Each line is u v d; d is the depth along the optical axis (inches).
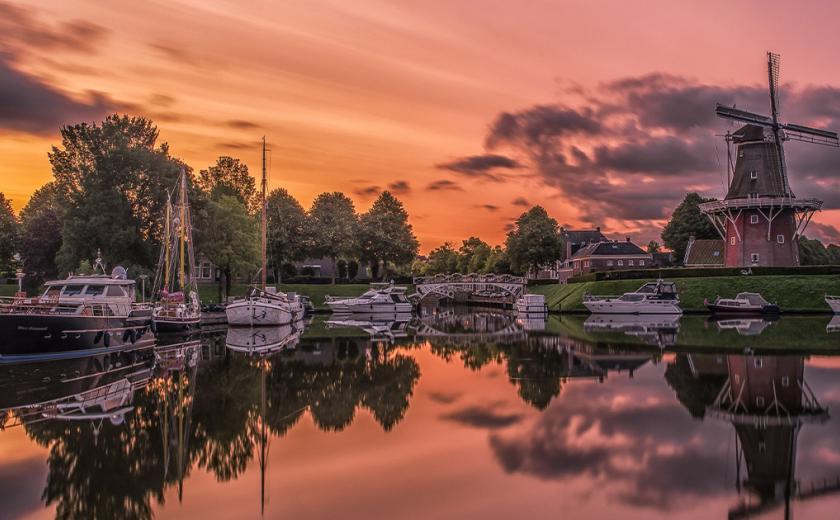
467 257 6875.0
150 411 932.6
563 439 752.3
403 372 1295.5
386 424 842.2
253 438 781.9
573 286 3661.4
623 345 1710.1
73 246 2659.9
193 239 2972.4
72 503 574.6
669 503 552.7
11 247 3528.5
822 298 2883.9
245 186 4677.7
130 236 2664.9
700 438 751.1
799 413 869.8
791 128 3179.1
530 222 4458.7
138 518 539.8
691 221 4579.2
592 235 5639.8
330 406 964.0
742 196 3134.8
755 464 650.8
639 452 695.7
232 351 1678.2
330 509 545.0
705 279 3132.4
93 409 943.0
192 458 703.1
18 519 540.4
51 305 1510.8
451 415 888.9
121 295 1695.4
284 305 2564.0
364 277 5177.2
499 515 528.7
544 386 1101.1
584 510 539.2
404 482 610.9
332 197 5295.3
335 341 1959.9
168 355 1578.5
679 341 1781.5
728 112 3105.3
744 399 964.6
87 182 2709.2
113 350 1595.7
